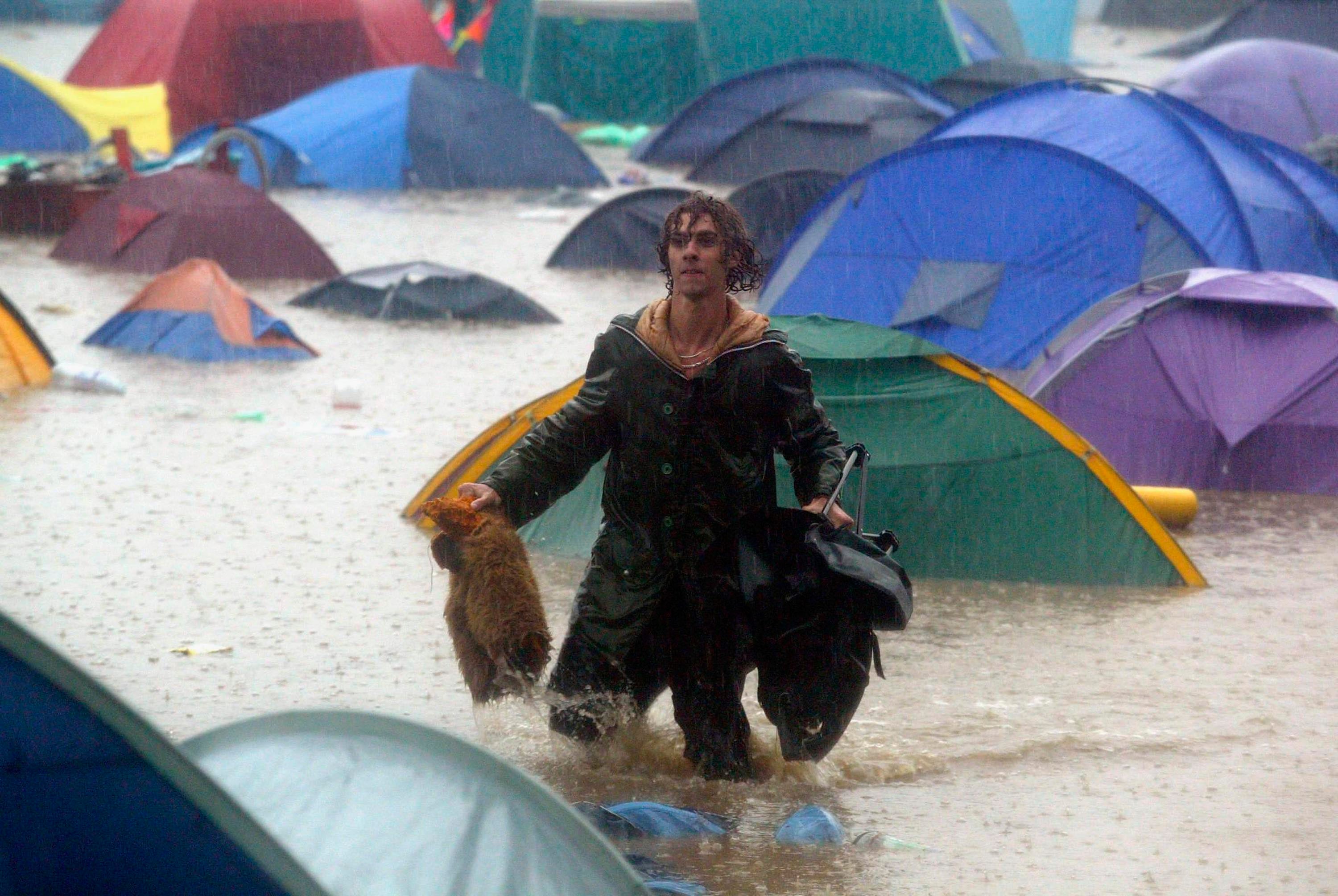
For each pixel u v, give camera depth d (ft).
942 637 83.61
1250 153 174.60
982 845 56.49
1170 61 559.38
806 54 397.19
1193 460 122.11
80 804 24.71
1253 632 86.02
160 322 161.89
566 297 207.82
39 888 24.67
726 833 56.54
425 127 319.27
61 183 254.27
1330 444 120.88
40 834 24.59
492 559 58.18
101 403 137.39
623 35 418.31
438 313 186.50
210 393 143.02
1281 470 121.49
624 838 55.01
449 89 326.85
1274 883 53.72
